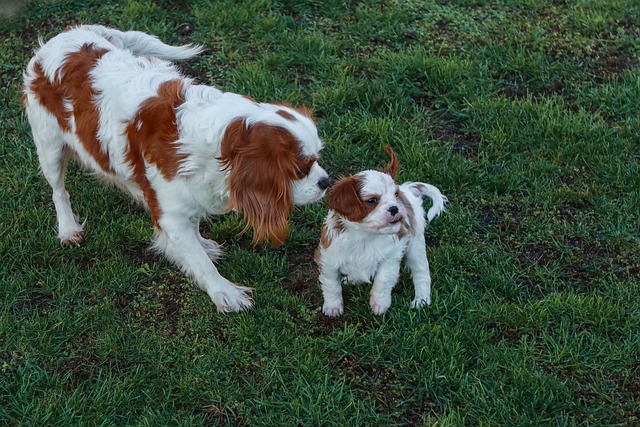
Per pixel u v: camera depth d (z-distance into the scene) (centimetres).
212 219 224
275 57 257
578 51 264
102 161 201
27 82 207
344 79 250
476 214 223
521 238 219
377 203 187
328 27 270
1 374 194
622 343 199
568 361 196
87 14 272
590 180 229
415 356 196
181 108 190
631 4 279
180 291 210
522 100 247
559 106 246
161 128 191
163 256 215
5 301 205
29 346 197
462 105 248
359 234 192
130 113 193
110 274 210
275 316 203
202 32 267
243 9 270
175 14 273
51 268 211
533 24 273
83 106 198
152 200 198
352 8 277
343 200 187
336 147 235
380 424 188
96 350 198
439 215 221
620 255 215
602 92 250
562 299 205
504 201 226
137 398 191
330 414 189
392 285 200
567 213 224
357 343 198
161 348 198
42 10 273
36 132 210
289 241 217
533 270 213
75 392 190
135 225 220
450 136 241
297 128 186
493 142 238
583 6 279
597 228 221
